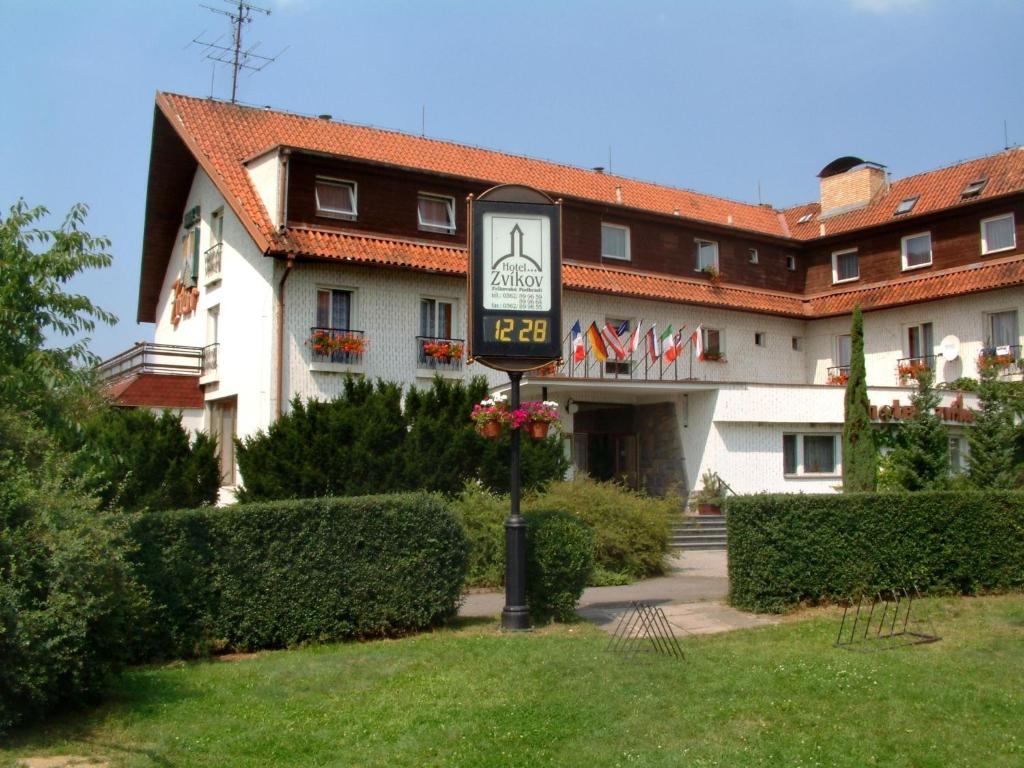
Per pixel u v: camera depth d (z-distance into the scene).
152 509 17.19
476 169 26.44
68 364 9.89
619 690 7.88
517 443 10.97
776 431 24.77
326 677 8.37
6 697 6.69
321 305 21.36
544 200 11.34
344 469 16.23
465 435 16.92
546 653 9.17
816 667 8.66
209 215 24.69
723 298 27.95
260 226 20.55
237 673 8.55
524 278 11.17
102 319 10.05
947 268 27.17
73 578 6.93
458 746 6.64
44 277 9.60
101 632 7.41
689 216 29.64
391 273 22.22
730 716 7.25
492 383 22.97
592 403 25.83
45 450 8.29
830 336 30.08
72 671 7.05
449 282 23.03
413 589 10.38
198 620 9.38
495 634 10.34
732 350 28.48
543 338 11.11
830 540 12.23
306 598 9.88
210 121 23.66
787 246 30.62
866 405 20.59
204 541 9.53
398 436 17.06
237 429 21.83
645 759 6.39
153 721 7.17
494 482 17.16
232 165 22.36
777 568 11.93
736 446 24.25
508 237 11.20
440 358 22.50
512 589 10.70
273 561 9.78
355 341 21.19
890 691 7.89
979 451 20.14
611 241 26.77
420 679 8.30
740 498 12.39
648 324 26.64
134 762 6.29
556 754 6.50
